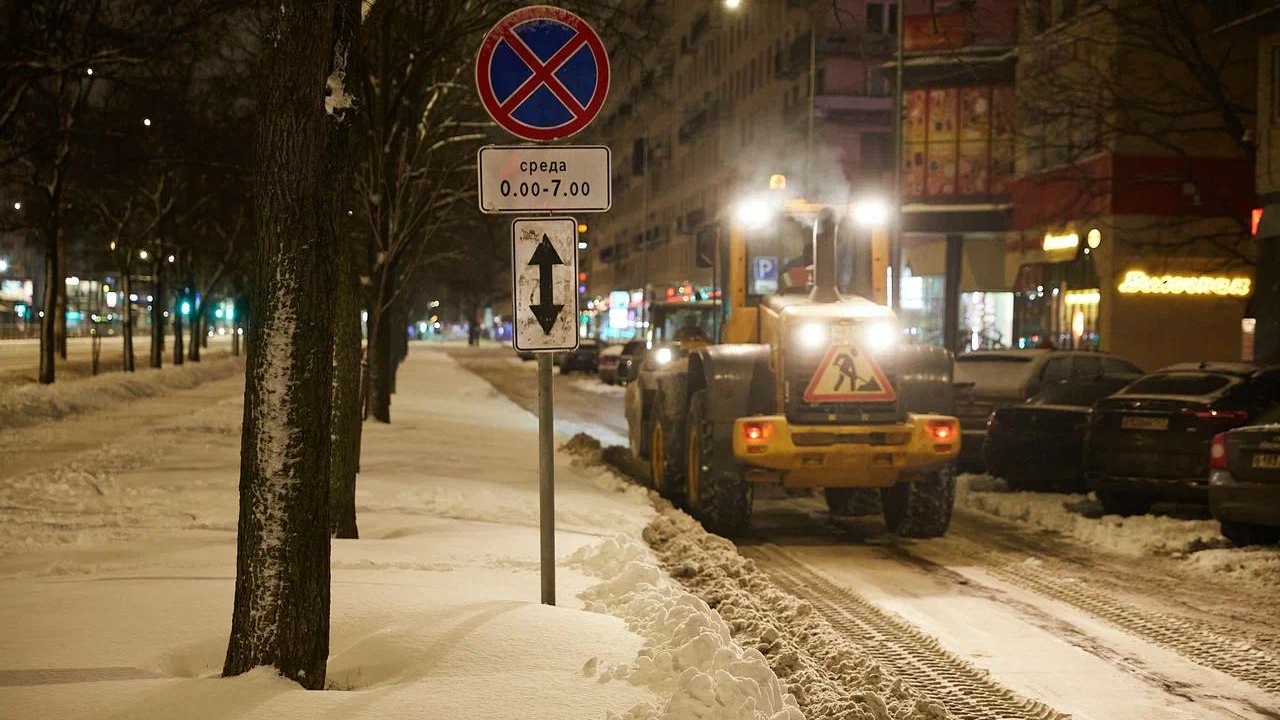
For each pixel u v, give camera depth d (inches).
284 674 213.0
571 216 281.9
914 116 1792.6
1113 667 305.6
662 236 3464.6
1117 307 1448.1
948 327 1833.2
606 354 2036.2
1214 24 1081.4
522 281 281.6
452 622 258.2
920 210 1796.3
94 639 243.1
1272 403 547.8
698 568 407.5
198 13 694.5
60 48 756.0
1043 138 1379.2
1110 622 357.7
